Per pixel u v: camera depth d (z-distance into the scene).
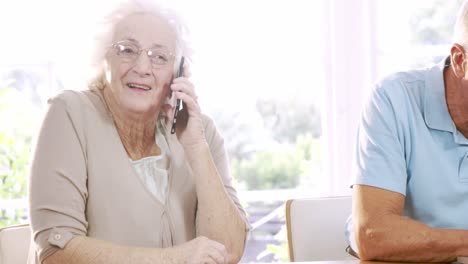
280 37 3.35
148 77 1.76
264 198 3.41
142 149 1.83
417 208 1.86
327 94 3.23
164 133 1.89
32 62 3.39
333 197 2.10
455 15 3.21
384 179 1.77
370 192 1.77
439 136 1.83
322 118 3.26
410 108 1.85
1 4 3.37
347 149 3.20
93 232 1.73
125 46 1.75
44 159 1.68
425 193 1.83
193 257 1.61
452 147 1.82
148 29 1.77
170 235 1.79
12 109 3.46
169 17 1.84
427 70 1.92
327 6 3.21
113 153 1.75
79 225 1.67
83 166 1.71
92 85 1.84
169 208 1.80
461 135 1.82
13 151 3.51
